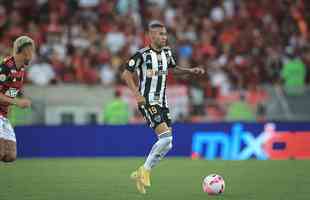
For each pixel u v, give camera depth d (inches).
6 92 1149.1
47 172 1696.6
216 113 2449.6
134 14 3176.7
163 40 1267.2
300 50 3038.9
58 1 3161.9
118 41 2987.2
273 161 2038.6
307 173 1638.8
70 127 2300.7
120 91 2497.5
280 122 2314.2
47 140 2287.2
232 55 2947.8
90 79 2751.0
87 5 3181.6
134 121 2453.2
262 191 1279.5
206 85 2664.9
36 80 2733.8
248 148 2292.1
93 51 2856.8
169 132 1244.5
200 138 2304.4
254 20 3223.4
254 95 2491.4
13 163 1985.7
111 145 2301.9
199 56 2896.2
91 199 1182.9
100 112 2541.8
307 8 3344.0
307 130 2322.8
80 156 2294.5
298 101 2495.1
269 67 2908.5
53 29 2974.9
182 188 1342.3
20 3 3142.2
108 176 1593.3
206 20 3149.6
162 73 1269.7
